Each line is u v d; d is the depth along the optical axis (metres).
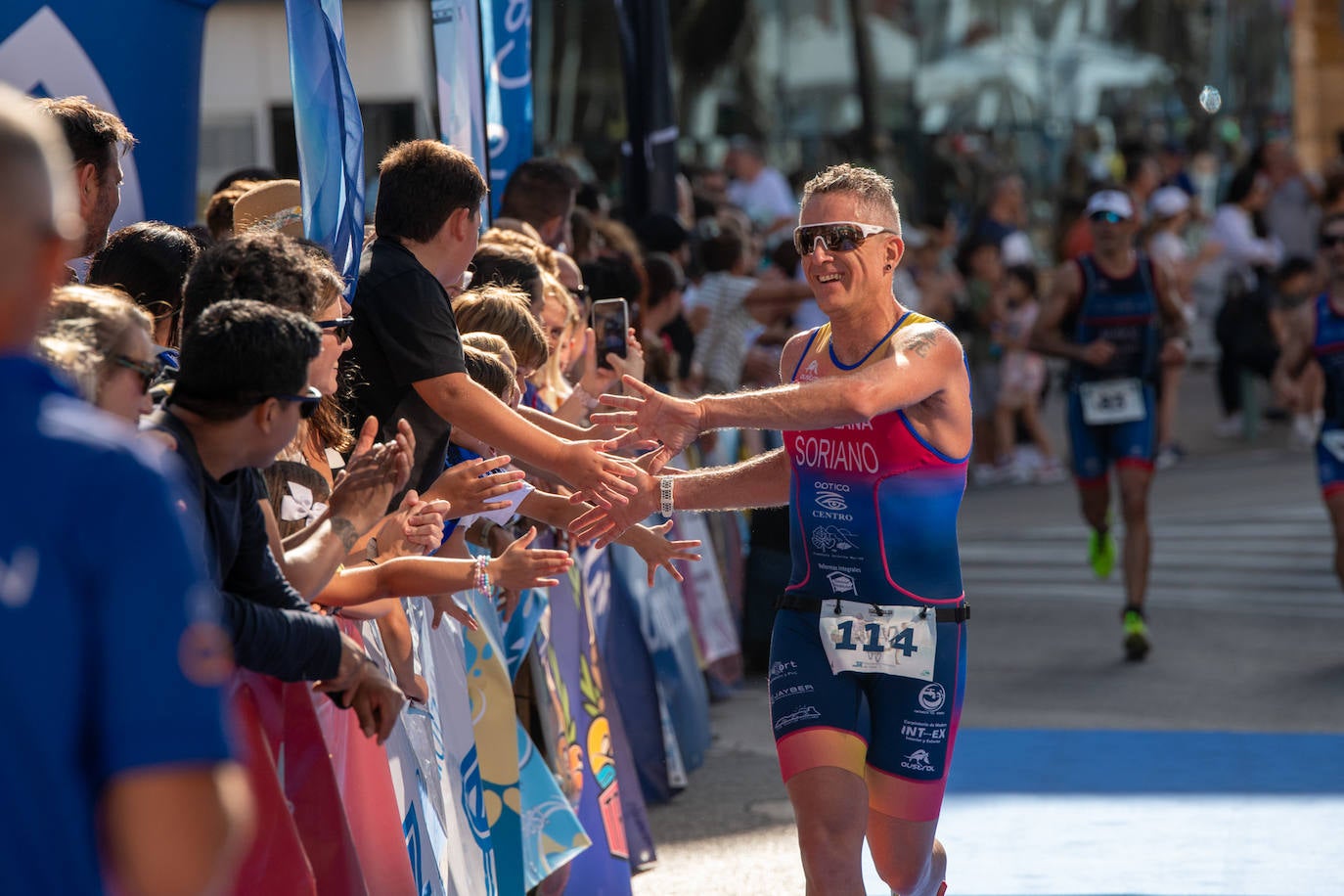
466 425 8.21
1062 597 21.75
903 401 7.93
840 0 45.84
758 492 8.79
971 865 11.39
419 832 7.50
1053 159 46.44
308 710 6.32
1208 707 16.03
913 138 46.25
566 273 12.27
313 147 8.04
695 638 16.41
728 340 18.84
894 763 8.16
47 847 3.46
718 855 11.80
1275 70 51.72
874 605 8.18
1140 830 12.11
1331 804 12.68
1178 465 32.44
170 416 5.56
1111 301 18.31
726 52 44.56
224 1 17.67
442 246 8.41
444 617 8.57
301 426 7.30
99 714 3.52
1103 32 47.97
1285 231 38.78
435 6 12.06
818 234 8.23
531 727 9.90
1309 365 18.44
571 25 33.06
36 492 3.51
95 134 7.38
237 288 6.20
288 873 5.86
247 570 5.96
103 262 7.30
